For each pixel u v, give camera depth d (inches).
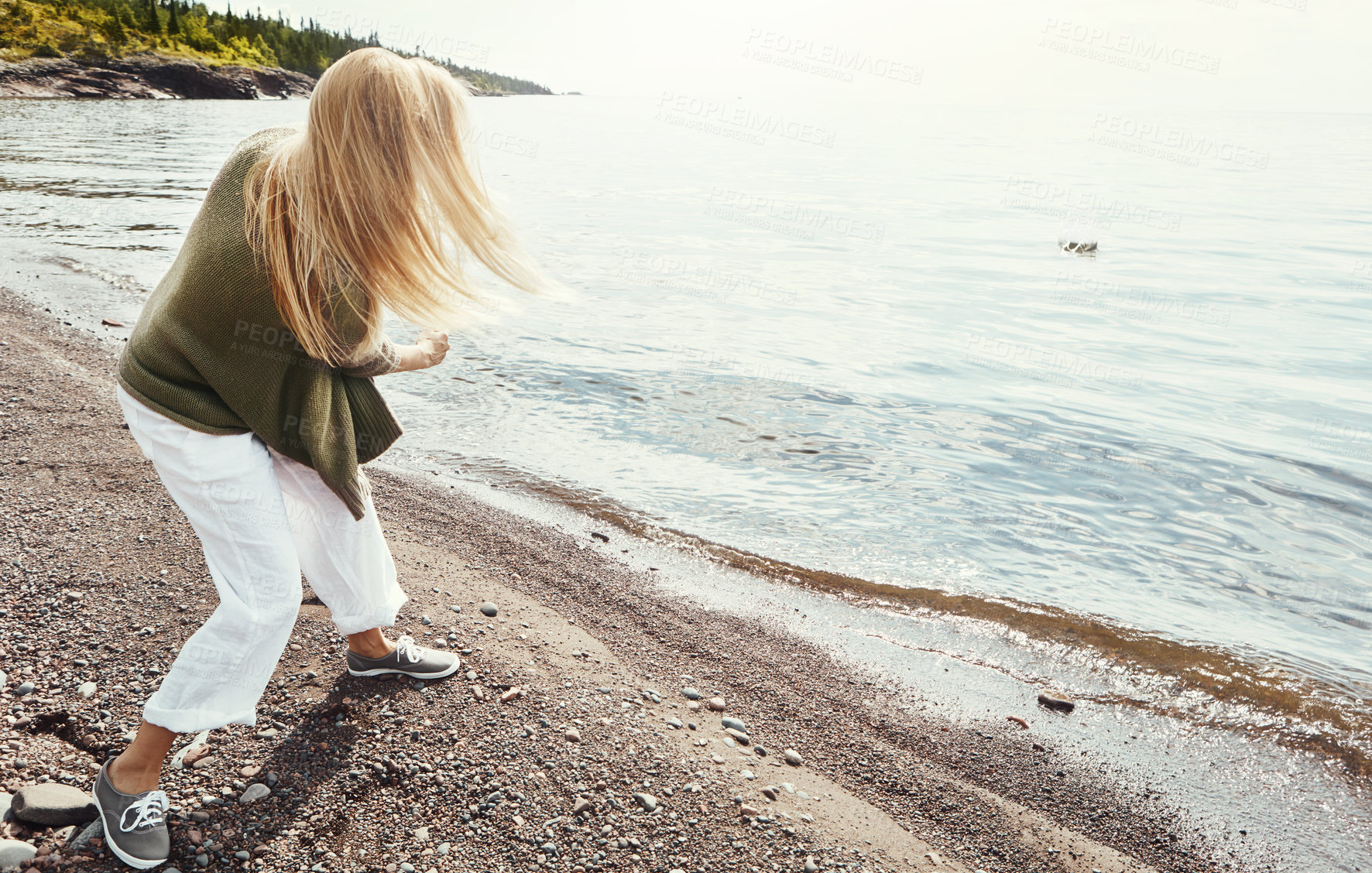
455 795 90.4
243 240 70.2
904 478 208.7
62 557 131.3
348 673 109.0
